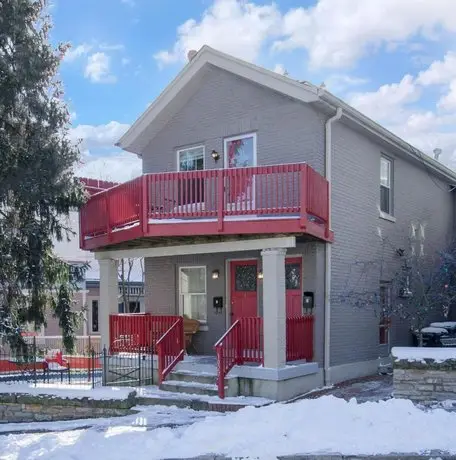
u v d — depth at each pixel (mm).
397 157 16688
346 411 7949
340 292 13234
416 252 17047
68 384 12523
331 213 12898
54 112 13406
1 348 14719
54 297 14961
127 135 15891
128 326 13430
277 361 11031
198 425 8000
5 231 13531
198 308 15062
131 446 7559
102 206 13586
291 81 12562
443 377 9469
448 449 6914
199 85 14812
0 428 9953
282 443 7129
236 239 11969
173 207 11906
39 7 13609
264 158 13398
